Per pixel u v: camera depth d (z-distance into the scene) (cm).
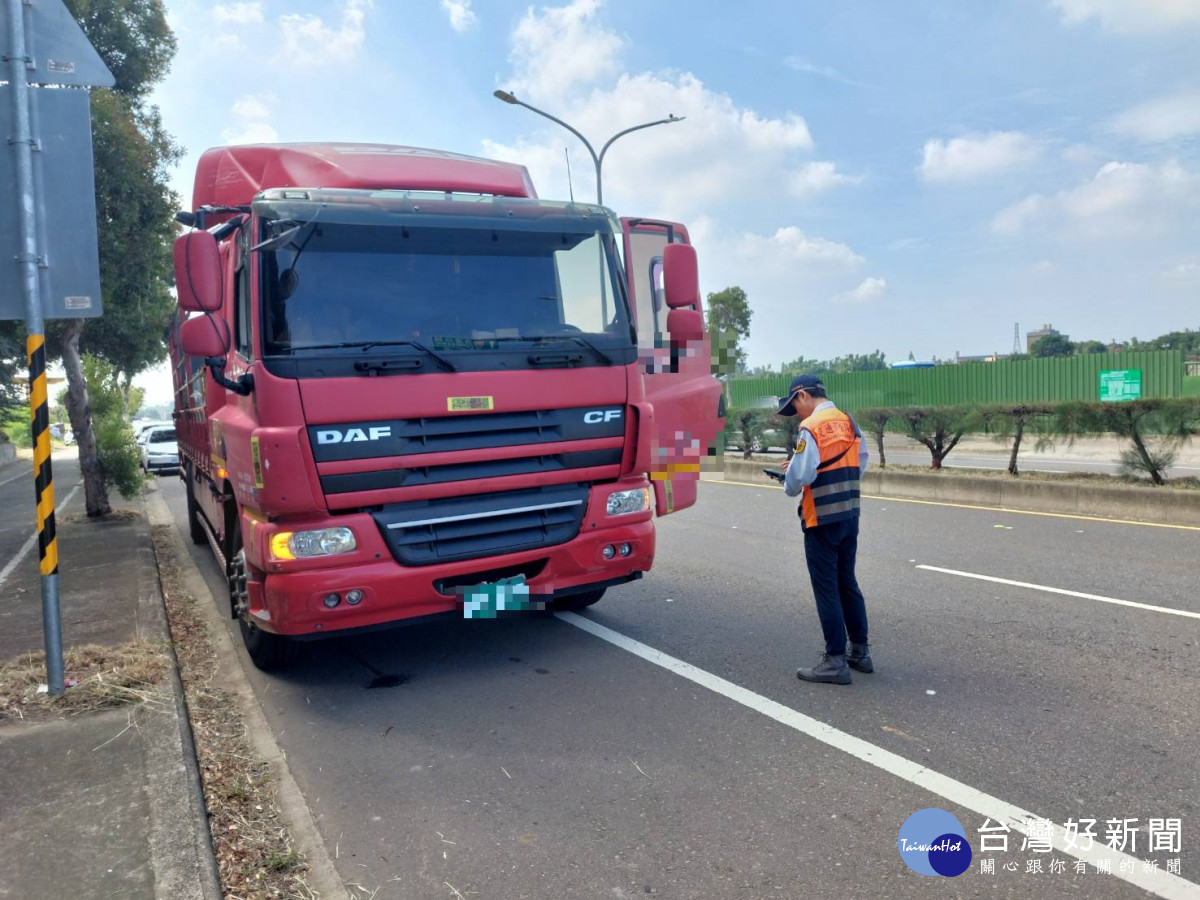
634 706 483
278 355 455
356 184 536
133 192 1269
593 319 551
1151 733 418
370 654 600
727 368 775
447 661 579
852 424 508
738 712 467
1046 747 408
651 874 320
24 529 1255
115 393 1471
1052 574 752
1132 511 1044
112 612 687
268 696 527
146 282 1404
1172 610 625
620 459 556
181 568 975
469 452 495
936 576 760
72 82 497
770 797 372
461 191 564
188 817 355
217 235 535
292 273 470
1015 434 1286
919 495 1309
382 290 491
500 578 520
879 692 487
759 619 646
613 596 735
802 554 891
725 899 303
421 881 322
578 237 555
